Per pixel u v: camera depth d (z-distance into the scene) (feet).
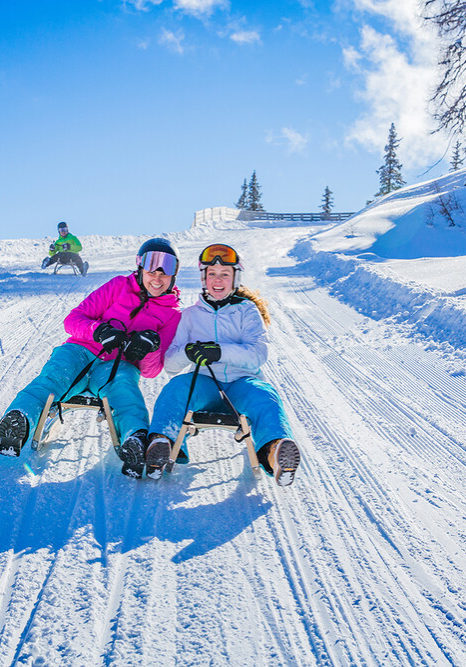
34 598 8.00
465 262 34.96
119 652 7.09
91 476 11.83
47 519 10.06
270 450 11.02
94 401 12.49
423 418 15.87
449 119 56.24
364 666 7.07
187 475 12.16
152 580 8.55
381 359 21.56
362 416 16.11
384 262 40.93
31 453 12.76
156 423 11.40
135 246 83.20
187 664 6.98
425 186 84.94
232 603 8.14
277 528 10.17
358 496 11.48
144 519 10.26
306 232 99.09
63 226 48.60
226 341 12.91
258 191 232.73
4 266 61.93
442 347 22.02
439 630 7.75
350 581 8.75
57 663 6.83
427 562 9.31
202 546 9.52
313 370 20.62
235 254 12.75
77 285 41.78
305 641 7.48
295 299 34.94
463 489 11.96
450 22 54.70
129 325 13.85
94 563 8.89
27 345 23.45
